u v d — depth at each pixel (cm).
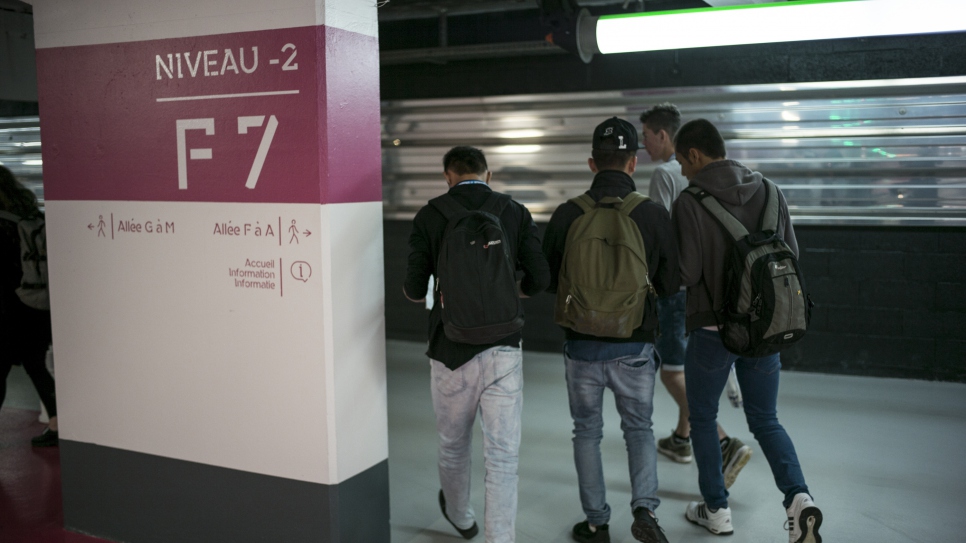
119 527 314
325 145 255
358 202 271
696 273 290
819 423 461
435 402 288
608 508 310
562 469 396
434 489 376
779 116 567
